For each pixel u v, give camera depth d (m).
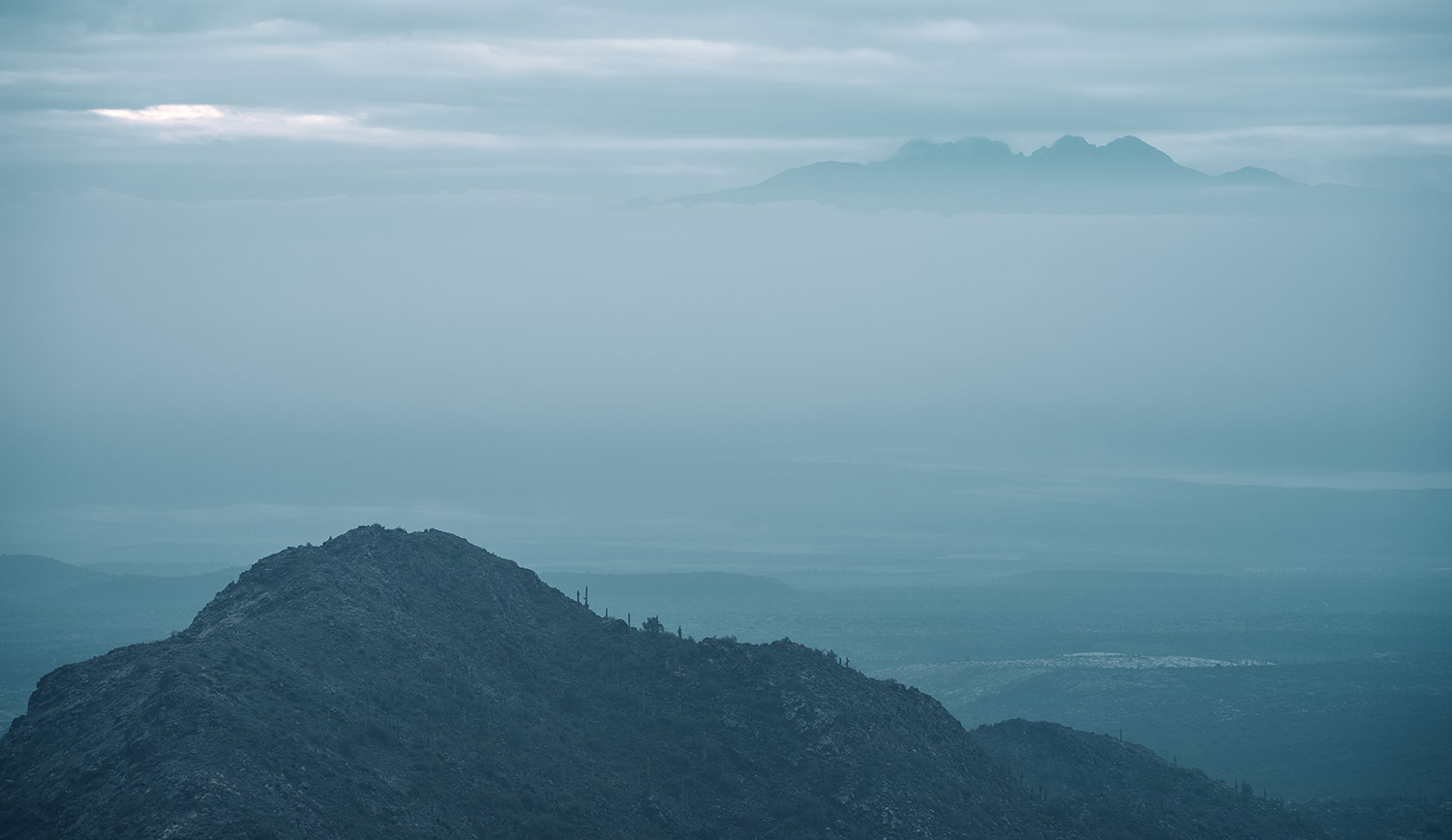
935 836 103.81
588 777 103.19
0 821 87.31
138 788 85.75
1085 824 117.12
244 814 83.06
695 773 107.00
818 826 102.19
